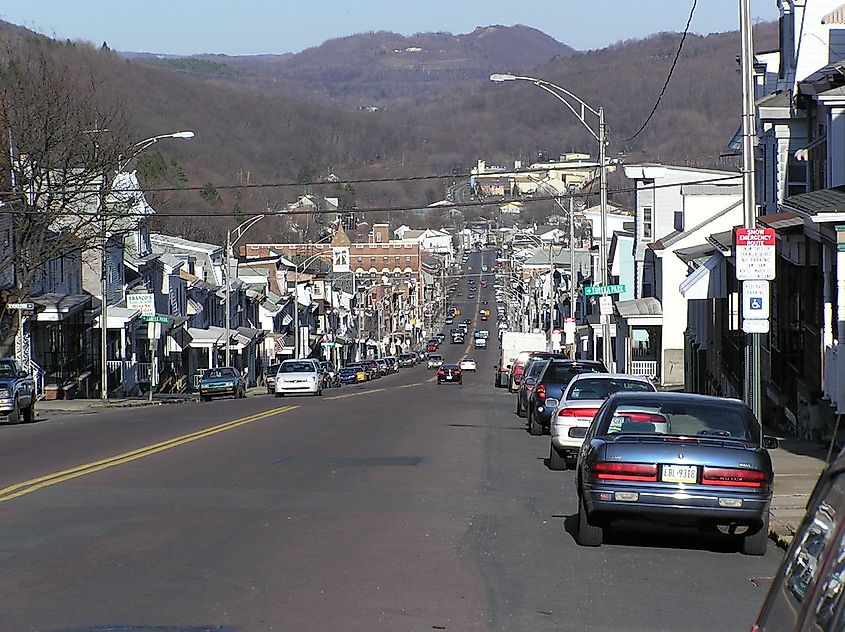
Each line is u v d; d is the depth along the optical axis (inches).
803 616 240.4
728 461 677.3
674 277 3125.0
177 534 724.0
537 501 911.7
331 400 2652.6
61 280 3253.0
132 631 481.1
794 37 1736.0
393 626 498.0
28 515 796.6
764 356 1728.6
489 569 634.8
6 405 1866.4
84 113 3068.4
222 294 4923.7
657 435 706.8
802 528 267.3
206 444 1348.4
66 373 3235.7
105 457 1190.9
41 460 1164.5
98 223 3107.8
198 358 4758.9
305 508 840.9
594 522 711.7
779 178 1723.7
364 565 633.6
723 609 556.1
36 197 2655.0
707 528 794.2
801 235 1464.1
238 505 851.4
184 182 7327.8
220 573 605.3
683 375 3073.3
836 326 1330.0
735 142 2132.1
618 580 618.2
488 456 1259.8
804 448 1304.1
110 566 621.0
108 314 3435.0
